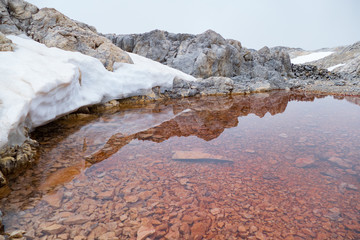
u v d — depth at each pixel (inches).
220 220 61.9
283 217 62.9
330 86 453.7
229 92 357.7
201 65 414.0
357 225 59.1
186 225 60.0
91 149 115.9
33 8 249.8
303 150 115.8
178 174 89.9
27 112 99.7
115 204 69.3
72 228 58.3
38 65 141.9
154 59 449.4
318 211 65.2
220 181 84.0
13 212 63.9
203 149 118.3
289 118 191.8
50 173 88.5
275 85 424.8
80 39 248.1
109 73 237.3
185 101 281.9
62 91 136.6
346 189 77.1
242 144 126.4
